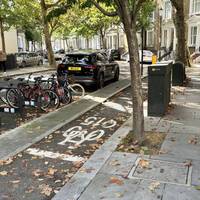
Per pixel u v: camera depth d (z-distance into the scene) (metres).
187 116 8.27
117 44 46.53
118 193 4.30
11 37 40.78
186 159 5.35
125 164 5.22
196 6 30.14
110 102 10.91
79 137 7.04
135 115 6.08
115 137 6.66
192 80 15.55
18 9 26.67
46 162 5.61
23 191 4.60
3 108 8.98
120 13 5.79
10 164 5.53
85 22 36.34
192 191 4.29
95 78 13.36
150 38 38.16
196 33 30.33
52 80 10.47
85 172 4.98
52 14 7.71
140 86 6.06
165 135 6.64
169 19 34.38
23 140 6.71
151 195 4.22
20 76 20.48
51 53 28.28
